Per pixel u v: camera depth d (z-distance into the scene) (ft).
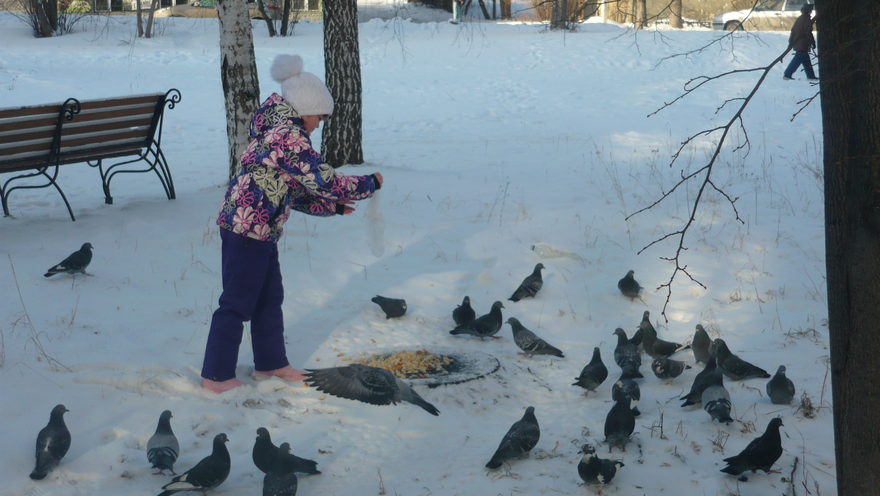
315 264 26.11
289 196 18.11
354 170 38.37
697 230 30.48
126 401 17.03
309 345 20.79
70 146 28.63
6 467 14.71
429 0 111.96
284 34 97.45
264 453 14.74
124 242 26.45
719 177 39.09
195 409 17.08
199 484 14.14
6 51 81.25
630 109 61.52
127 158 43.93
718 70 75.51
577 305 24.54
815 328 22.62
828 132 12.19
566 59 81.10
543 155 45.44
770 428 15.19
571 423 17.89
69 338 19.29
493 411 18.39
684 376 20.43
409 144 49.47
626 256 27.99
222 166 42.24
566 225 30.78
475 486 15.10
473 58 83.10
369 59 83.30
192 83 70.90
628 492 15.01
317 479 15.25
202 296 22.79
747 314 23.82
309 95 17.57
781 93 65.36
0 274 23.07
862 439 12.09
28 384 17.06
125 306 21.62
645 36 88.69
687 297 25.05
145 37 93.35
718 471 15.70
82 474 14.78
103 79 70.69
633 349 20.24
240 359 19.71
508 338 22.41
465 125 56.08
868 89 11.59
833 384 12.55
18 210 30.58
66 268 22.67
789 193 36.01
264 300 18.52
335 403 17.95
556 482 15.26
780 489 15.08
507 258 27.66
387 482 15.21
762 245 28.94
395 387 14.67
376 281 25.39
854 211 11.87
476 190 35.40
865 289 11.84
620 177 39.09
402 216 31.12
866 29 11.55
